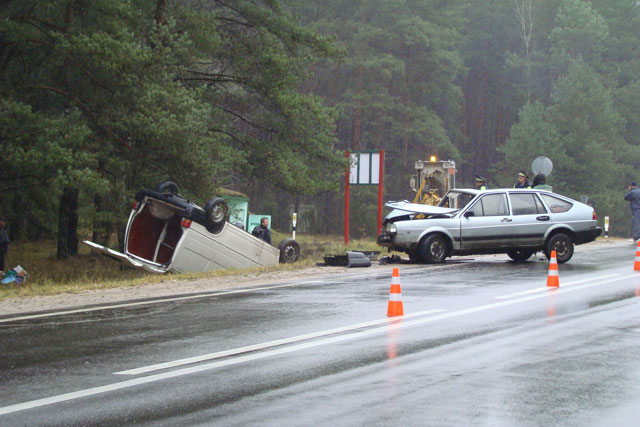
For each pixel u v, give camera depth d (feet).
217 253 67.77
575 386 25.04
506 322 37.11
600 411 22.21
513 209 68.33
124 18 87.76
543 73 268.82
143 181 84.58
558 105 233.76
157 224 68.44
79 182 72.69
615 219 228.84
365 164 106.32
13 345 32.37
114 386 25.45
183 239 65.46
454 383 25.46
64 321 38.58
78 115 79.51
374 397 23.82
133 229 66.90
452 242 67.15
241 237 69.72
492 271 60.90
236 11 105.40
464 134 272.72
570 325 36.19
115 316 40.09
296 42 105.29
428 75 220.64
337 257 67.51
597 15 255.09
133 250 66.95
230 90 106.93
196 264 66.80
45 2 85.35
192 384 25.67
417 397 23.77
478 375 26.55
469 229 67.26
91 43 78.79
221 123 101.71
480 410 22.36
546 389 24.68
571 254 68.49
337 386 25.21
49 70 89.04
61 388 25.25
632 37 273.33
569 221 68.69
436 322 37.24
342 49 105.81
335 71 208.23
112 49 79.56
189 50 94.68
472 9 275.80
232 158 93.50
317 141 104.53
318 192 106.52
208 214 66.23
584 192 222.07
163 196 65.87
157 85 81.82
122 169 82.79
